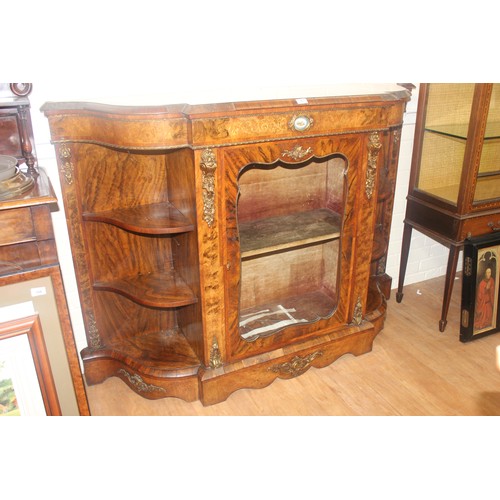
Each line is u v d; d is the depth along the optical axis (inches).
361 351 82.8
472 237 83.3
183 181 63.1
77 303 75.3
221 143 56.7
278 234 72.4
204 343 68.4
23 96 56.8
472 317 85.2
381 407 71.9
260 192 75.7
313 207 81.2
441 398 73.9
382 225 91.5
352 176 68.2
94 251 71.1
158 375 70.3
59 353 59.2
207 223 60.5
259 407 71.8
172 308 79.7
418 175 89.4
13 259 54.9
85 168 66.1
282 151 61.1
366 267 76.4
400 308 98.2
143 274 75.3
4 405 57.7
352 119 63.3
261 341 72.2
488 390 75.7
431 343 87.0
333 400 73.2
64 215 69.4
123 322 77.2
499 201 82.1
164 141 56.0
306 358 76.4
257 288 80.7
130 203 70.8
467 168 77.2
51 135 61.4
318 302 82.6
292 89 67.7
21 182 53.4
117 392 75.2
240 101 57.0
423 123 85.4
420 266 107.0
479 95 72.4
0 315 54.8
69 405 61.9
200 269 63.0
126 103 57.2
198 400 73.0
